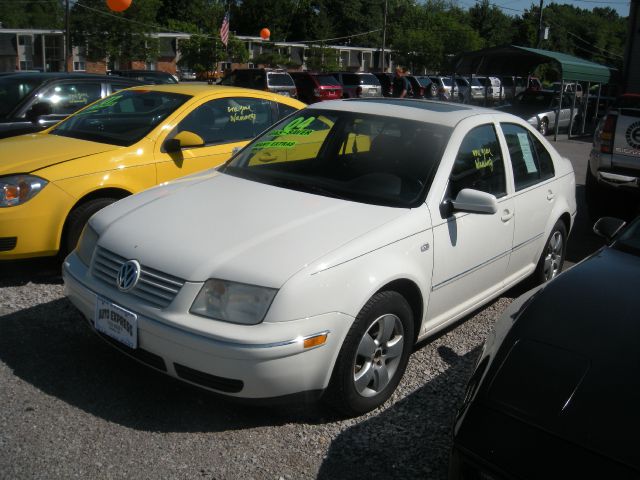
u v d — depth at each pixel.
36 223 4.84
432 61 50.12
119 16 43.22
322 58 50.22
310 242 3.31
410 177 3.97
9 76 7.72
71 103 7.59
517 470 2.20
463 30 50.00
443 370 4.10
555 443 2.22
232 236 3.37
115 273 3.42
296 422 3.44
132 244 3.44
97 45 43.25
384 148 4.23
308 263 3.14
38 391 3.56
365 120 4.45
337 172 4.21
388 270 3.40
